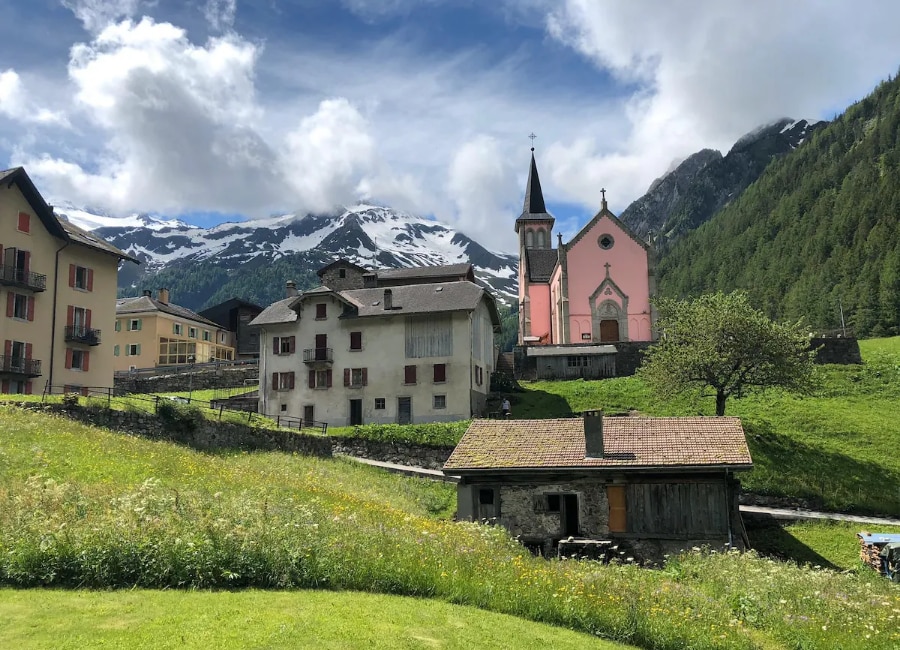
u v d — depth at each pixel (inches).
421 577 595.8
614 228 3006.9
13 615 442.0
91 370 2143.2
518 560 723.4
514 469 1170.0
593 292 2972.4
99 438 1146.0
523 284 3558.1
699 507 1138.7
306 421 2327.8
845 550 1327.5
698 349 1861.5
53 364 2012.8
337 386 2320.4
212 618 456.4
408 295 2391.7
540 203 4404.5
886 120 7677.2
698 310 1969.7
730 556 951.6
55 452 967.6
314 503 899.4
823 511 1525.6
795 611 693.9
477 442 1277.1
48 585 512.7
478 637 485.7
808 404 2118.6
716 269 7288.4
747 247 7268.7
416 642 453.7
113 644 401.4
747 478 1612.9
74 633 416.5
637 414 2118.6
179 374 2847.0
